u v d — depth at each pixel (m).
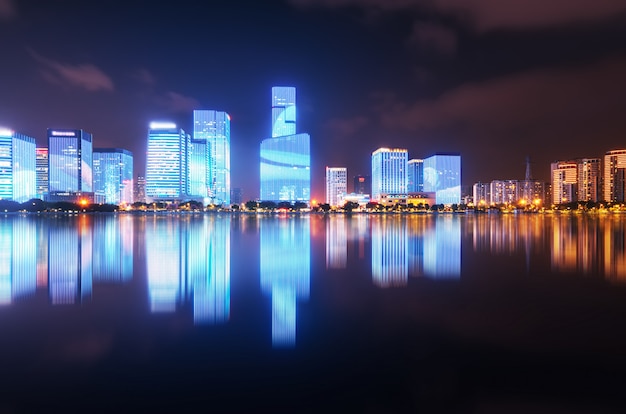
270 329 18.70
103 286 28.31
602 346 16.41
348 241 64.38
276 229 98.44
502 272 34.12
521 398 12.56
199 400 12.38
